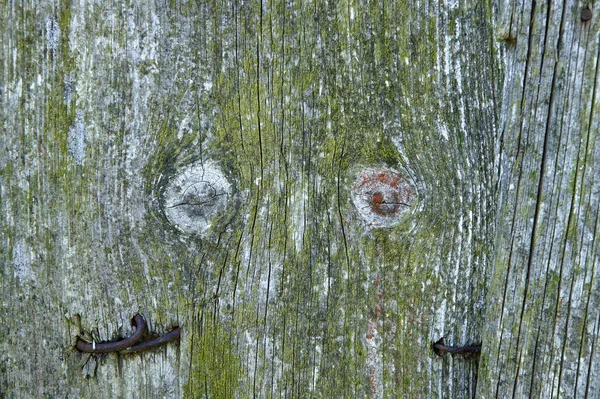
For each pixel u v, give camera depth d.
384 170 0.71
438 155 0.71
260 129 0.71
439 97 0.70
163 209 0.71
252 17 0.71
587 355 0.68
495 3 0.70
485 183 0.71
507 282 0.70
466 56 0.70
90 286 0.71
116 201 0.71
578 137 0.68
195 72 0.71
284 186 0.71
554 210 0.68
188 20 0.70
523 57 0.69
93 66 0.70
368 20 0.70
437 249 0.71
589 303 0.68
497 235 0.70
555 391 0.69
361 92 0.71
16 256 0.71
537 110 0.68
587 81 0.67
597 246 0.68
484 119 0.70
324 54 0.71
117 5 0.70
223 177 0.71
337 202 0.71
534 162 0.69
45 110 0.70
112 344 0.71
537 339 0.69
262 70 0.71
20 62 0.70
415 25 0.70
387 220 0.71
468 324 0.71
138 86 0.71
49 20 0.70
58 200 0.71
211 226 0.71
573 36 0.67
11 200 0.71
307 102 0.71
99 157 0.71
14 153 0.71
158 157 0.71
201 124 0.71
